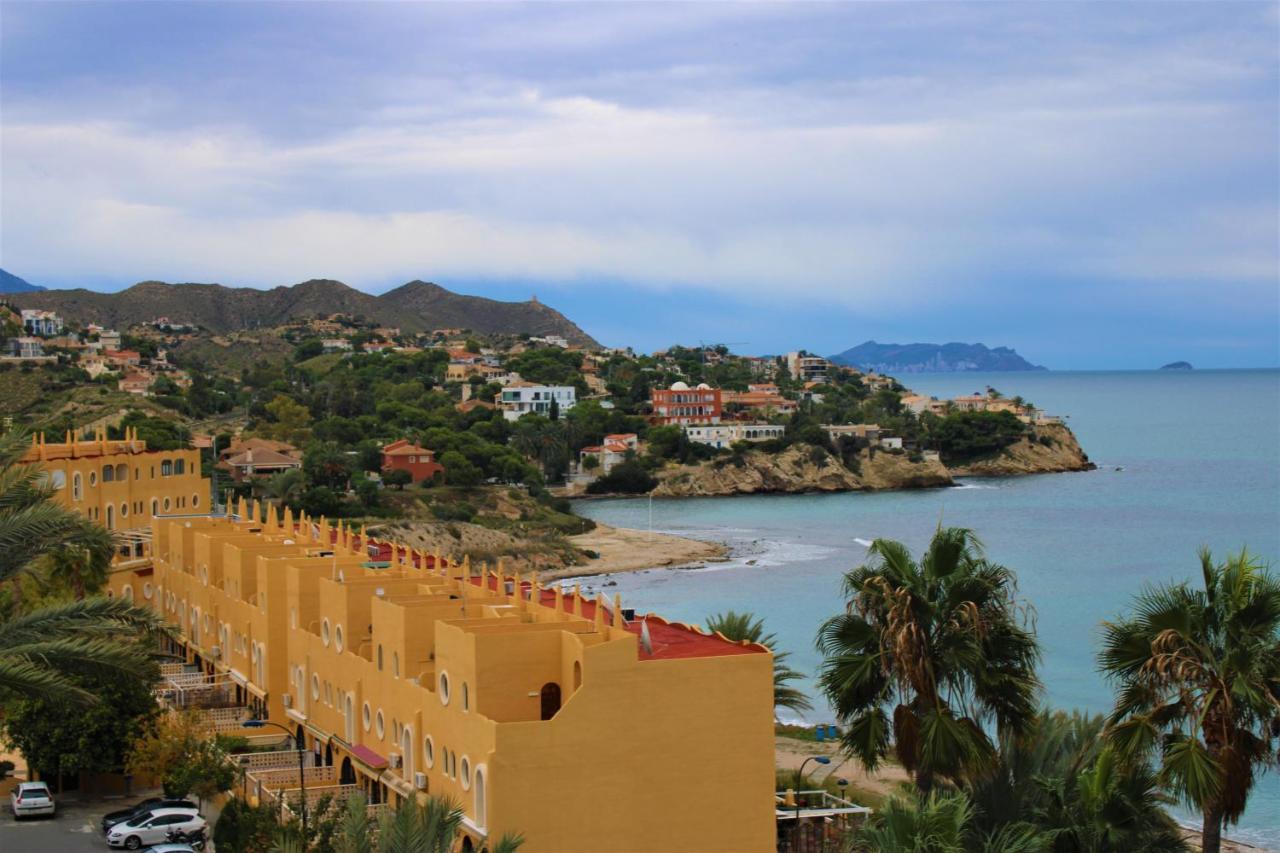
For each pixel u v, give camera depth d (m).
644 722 53.38
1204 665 44.88
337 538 93.06
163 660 94.56
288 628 77.69
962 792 48.97
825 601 177.75
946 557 51.88
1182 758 44.00
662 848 53.56
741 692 54.78
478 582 75.88
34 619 42.59
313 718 73.69
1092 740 53.94
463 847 53.91
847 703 52.25
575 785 52.41
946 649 50.56
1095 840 47.56
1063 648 138.25
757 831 54.94
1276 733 44.84
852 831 54.34
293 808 58.19
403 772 60.94
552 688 55.62
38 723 67.31
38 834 62.72
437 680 57.47
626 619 65.81
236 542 88.50
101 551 50.25
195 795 67.38
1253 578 44.97
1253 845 82.44
